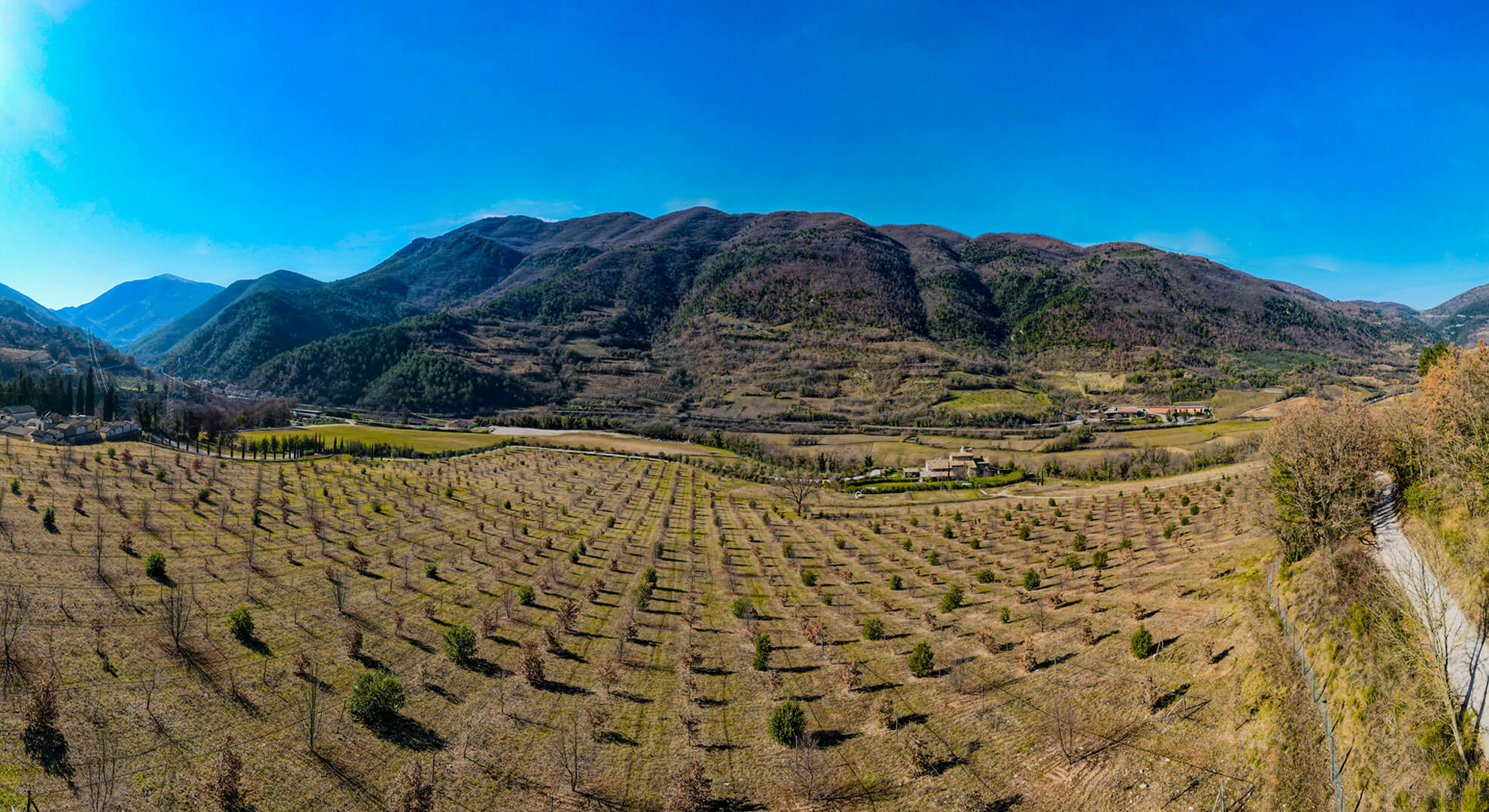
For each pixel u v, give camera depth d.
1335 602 31.00
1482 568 28.17
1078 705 31.92
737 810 26.56
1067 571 54.91
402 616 40.75
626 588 53.84
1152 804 24.94
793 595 54.34
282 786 25.48
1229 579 41.50
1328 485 36.59
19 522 45.75
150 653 32.09
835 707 34.56
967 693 34.75
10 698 26.50
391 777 27.11
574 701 34.31
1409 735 23.08
